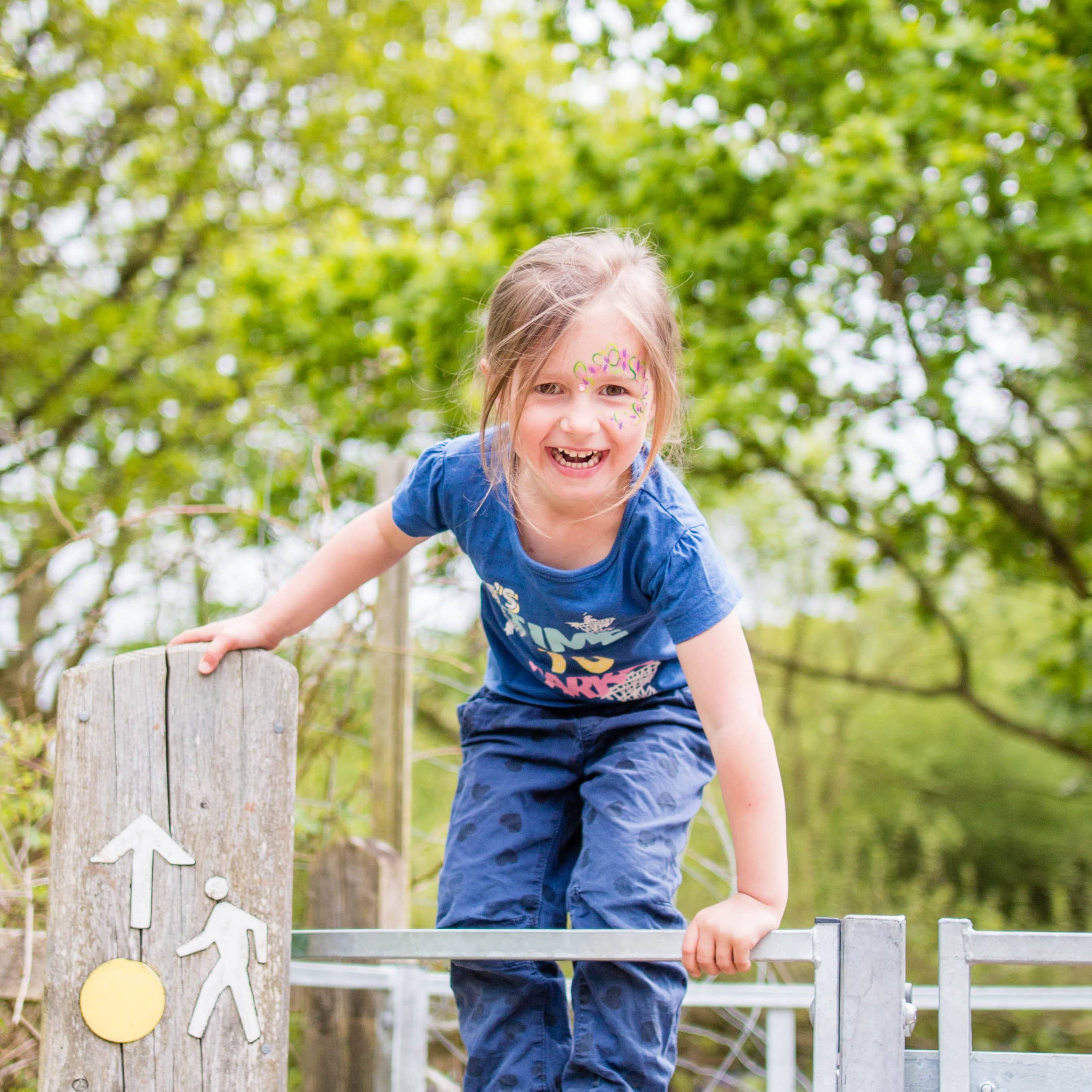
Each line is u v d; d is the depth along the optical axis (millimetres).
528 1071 1734
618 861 1714
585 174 7293
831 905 8906
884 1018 1454
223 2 9977
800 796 10797
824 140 6383
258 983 1557
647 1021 1675
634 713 1910
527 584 1797
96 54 9305
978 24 5984
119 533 7184
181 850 1573
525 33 9445
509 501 1780
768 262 6742
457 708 2055
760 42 6773
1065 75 5914
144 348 10156
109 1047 1523
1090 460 7879
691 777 1870
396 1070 2840
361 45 10414
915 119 5977
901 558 7973
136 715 1595
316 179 10711
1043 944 1459
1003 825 10805
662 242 6781
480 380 1996
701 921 1508
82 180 9727
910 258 6934
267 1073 1538
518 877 1813
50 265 9891
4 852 2777
